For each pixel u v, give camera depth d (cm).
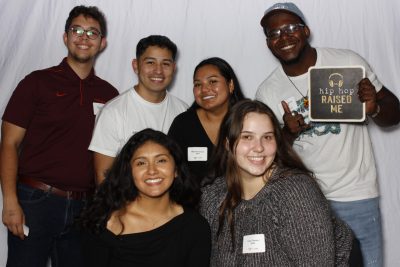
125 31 319
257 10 315
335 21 312
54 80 258
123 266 189
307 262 166
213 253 193
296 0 313
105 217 194
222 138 193
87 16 264
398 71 308
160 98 264
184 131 256
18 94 252
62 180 254
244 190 190
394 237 318
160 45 254
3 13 307
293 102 245
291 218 168
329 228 168
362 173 245
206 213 199
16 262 251
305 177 177
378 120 241
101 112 256
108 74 321
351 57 248
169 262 190
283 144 187
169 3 318
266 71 316
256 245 173
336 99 223
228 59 318
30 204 251
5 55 308
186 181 203
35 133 255
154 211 197
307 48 246
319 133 239
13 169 248
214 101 250
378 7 309
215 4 317
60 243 264
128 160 198
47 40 314
